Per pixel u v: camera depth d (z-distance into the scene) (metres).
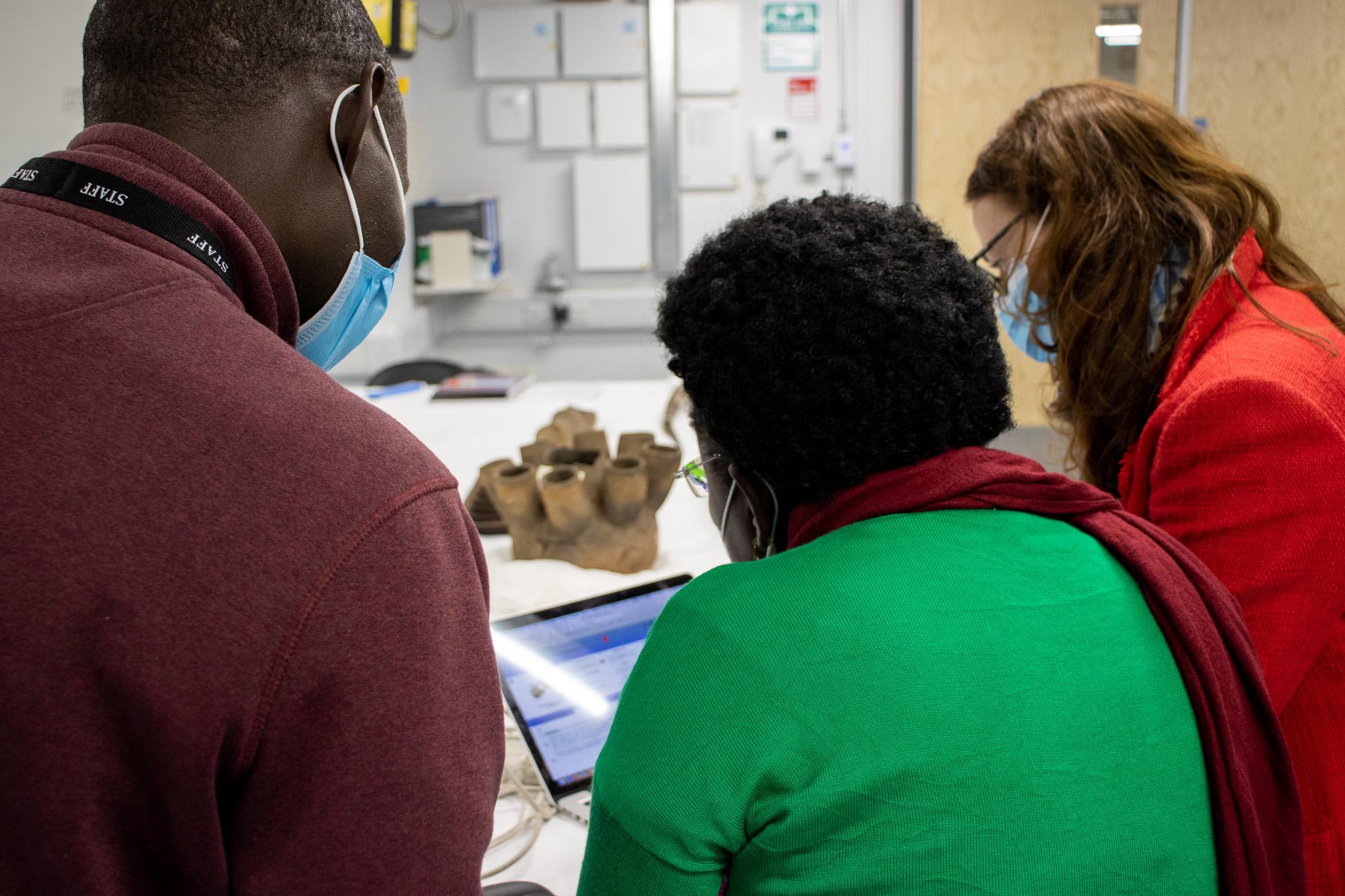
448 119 4.25
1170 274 0.98
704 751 0.50
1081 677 0.53
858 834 0.49
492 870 0.93
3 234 0.50
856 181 4.20
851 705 0.50
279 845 0.48
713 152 4.18
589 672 1.07
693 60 4.08
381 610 0.48
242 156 0.57
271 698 0.46
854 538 0.57
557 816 1.01
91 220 0.51
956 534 0.57
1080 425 1.07
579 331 4.41
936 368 0.56
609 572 1.49
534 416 2.62
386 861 0.49
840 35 4.07
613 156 4.22
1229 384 0.83
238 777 0.48
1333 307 0.99
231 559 0.46
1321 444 0.80
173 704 0.45
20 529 0.44
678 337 0.62
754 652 0.52
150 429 0.46
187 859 0.48
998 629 0.53
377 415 0.53
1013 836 0.49
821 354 0.56
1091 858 0.51
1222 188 0.96
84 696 0.44
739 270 0.58
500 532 1.75
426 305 4.28
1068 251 1.02
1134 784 0.53
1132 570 0.59
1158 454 0.89
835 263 0.56
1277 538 0.81
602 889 0.54
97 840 0.46
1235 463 0.83
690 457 2.15
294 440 0.48
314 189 0.61
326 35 0.60
